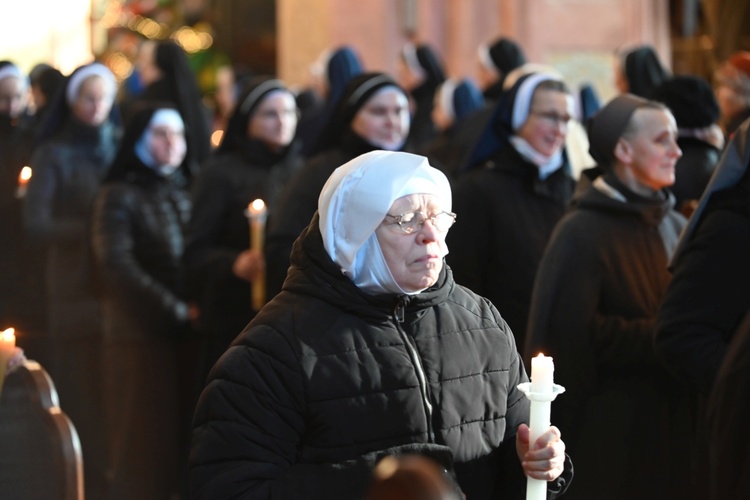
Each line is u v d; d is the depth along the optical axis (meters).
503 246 9.23
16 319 11.87
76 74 12.37
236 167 11.30
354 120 9.91
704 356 6.98
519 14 22.00
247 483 5.30
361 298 5.52
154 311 10.94
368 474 5.23
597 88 21.97
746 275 7.03
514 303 9.17
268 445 5.36
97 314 11.70
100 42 25.97
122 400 11.01
